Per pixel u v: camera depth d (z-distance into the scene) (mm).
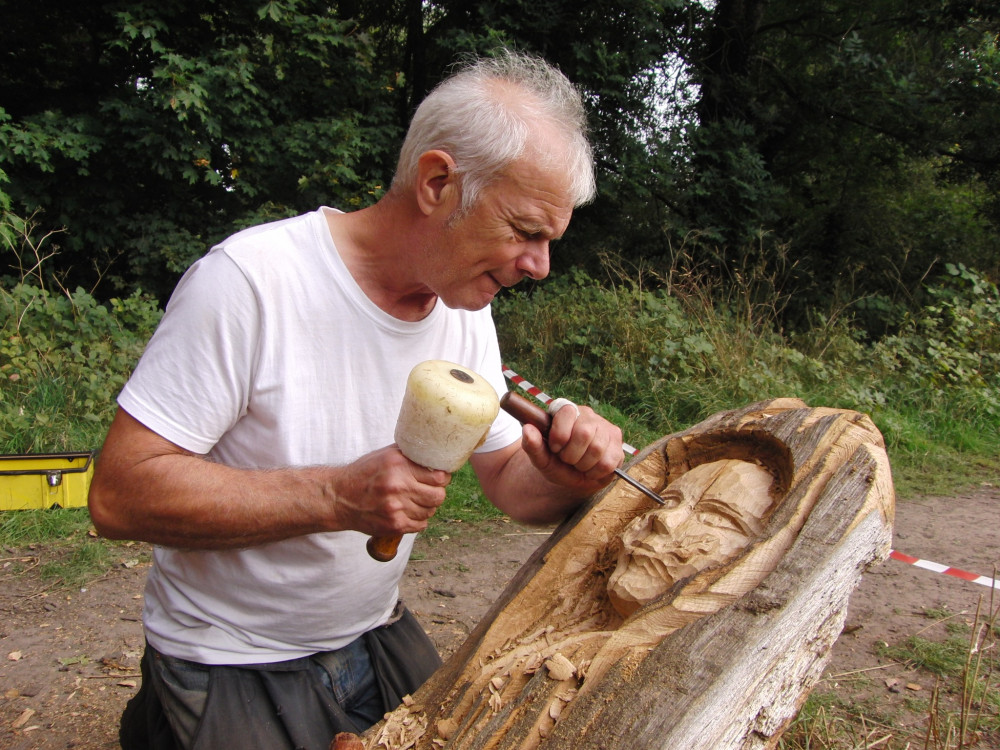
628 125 9961
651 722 1232
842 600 1558
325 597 1717
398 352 1651
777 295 8898
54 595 3660
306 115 8867
